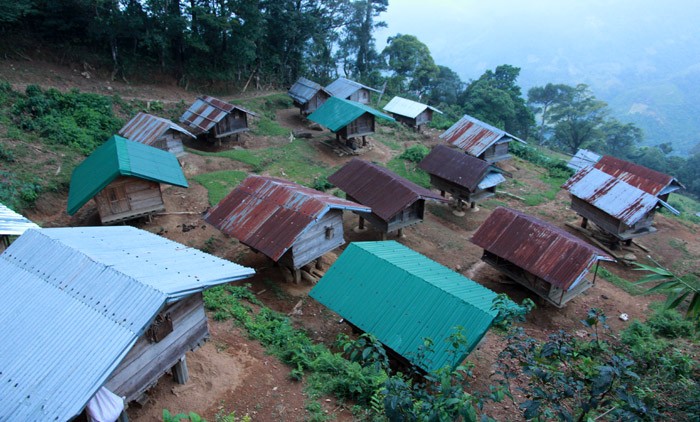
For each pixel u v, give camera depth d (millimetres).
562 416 7289
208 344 14625
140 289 9352
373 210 25391
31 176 26219
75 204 22297
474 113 67250
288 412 12367
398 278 16500
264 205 21656
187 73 46625
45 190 25891
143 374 10359
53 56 39156
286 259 20516
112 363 8305
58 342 8789
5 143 27859
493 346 18578
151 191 24969
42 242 10961
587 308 22656
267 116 46906
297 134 43219
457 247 27922
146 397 11617
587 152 46000
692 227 32688
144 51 44438
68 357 8523
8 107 31562
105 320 8984
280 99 51938
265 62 55062
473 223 31266
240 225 21156
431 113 50844
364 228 28938
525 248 21859
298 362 14352
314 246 21266
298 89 48906
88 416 8742
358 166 28516
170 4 42156
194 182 31219
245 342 15266
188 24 41562
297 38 56469
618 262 27328
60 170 27750
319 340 18156
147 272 10289
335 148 40625
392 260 17609
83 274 9953
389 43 77250
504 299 10305
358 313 16078
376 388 12969
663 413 8992
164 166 25469
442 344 14141
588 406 7176
